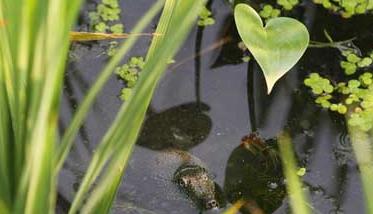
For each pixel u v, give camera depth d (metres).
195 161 1.27
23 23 0.91
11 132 0.96
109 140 1.00
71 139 1.00
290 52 1.20
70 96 1.32
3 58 0.93
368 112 1.30
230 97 1.33
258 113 1.32
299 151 1.28
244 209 1.24
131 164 1.27
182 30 0.96
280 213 1.24
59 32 0.90
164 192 1.25
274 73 1.19
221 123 1.31
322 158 1.28
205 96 1.33
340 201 1.24
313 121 1.31
